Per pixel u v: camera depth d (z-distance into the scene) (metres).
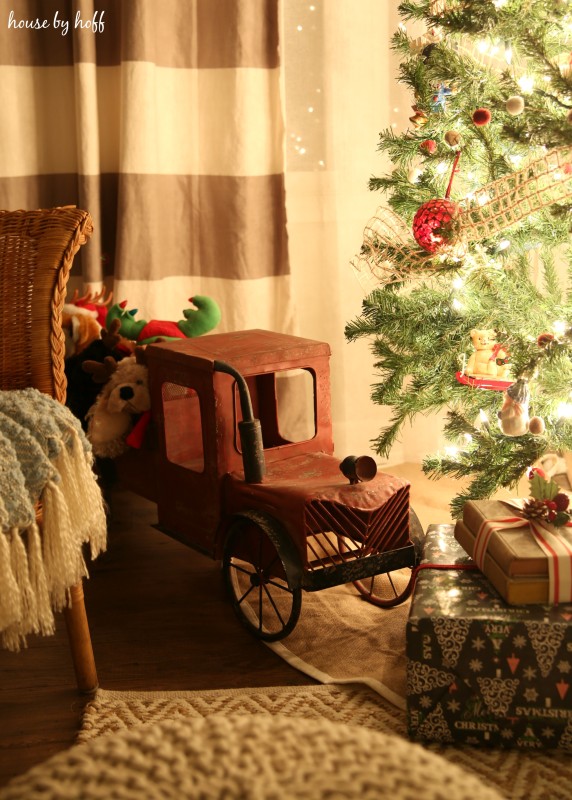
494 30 1.63
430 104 1.81
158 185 2.48
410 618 1.40
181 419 1.99
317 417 1.95
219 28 2.42
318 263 2.66
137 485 2.16
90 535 1.56
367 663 1.68
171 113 2.48
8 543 1.36
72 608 1.56
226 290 2.56
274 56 2.46
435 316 1.81
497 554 1.46
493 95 1.68
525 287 1.84
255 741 0.88
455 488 2.55
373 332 1.87
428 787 0.81
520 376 1.68
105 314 2.39
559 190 1.67
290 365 1.89
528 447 1.82
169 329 2.27
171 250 2.55
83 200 2.43
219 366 1.75
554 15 1.63
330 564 1.72
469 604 1.44
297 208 2.63
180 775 0.83
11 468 1.39
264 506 1.73
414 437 2.75
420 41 1.87
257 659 1.73
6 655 1.75
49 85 2.44
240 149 2.46
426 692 1.42
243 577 2.04
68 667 1.71
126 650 1.76
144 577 2.07
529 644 1.37
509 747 1.42
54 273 1.64
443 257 1.76
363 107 2.57
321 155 2.58
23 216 1.67
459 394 1.88
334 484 1.72
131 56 2.33
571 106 1.58
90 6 2.33
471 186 1.86
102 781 0.82
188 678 1.66
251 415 1.75
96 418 2.14
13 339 1.64
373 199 2.63
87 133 2.39
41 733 1.51
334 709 1.55
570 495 1.83
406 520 1.77
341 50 2.52
